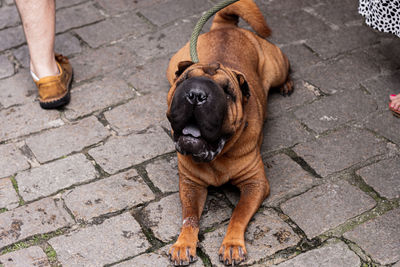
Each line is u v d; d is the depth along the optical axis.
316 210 2.11
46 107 2.51
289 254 2.00
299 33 2.82
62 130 2.44
